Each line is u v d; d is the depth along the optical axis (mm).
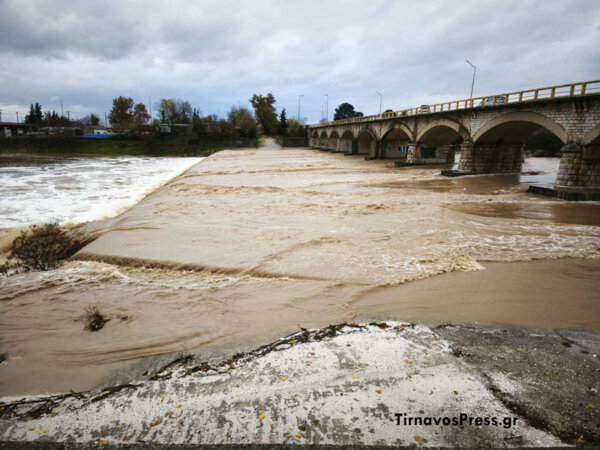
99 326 8422
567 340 7242
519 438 4621
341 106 171000
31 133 130125
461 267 11812
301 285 10461
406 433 4734
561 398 5375
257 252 13711
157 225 18297
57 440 4824
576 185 28109
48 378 6504
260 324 8164
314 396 5500
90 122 186625
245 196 28109
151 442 4707
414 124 54438
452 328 7758
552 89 30453
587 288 10102
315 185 34812
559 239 15477
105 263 13234
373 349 6824
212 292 10211
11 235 19062
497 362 6359
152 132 116875
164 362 6809
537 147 89250
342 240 15297
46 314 9195
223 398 5559
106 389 6047
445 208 22781
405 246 14406
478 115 39906
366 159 69062
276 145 127375
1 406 5711
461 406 5215
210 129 119438
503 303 9109
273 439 4688
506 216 20438
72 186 38344
